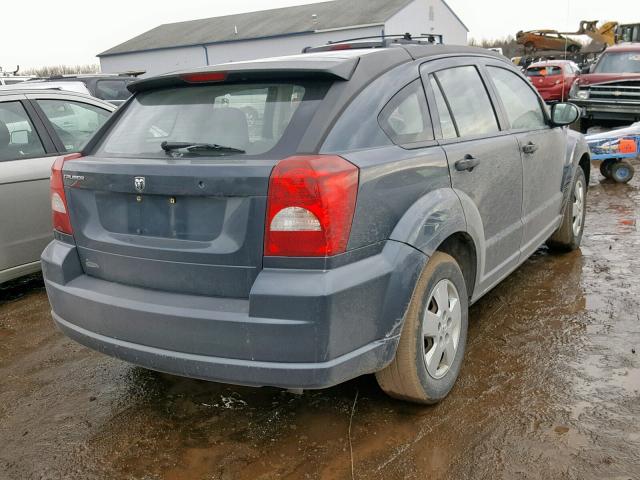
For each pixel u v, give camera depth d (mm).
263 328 2305
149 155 2752
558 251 5242
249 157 2469
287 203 2277
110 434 2898
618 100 12406
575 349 3457
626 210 6680
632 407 2852
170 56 43156
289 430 2846
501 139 3582
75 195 2869
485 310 4098
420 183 2770
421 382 2775
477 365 3348
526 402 2951
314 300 2262
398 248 2574
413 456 2600
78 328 2844
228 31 41938
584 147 5125
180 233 2533
